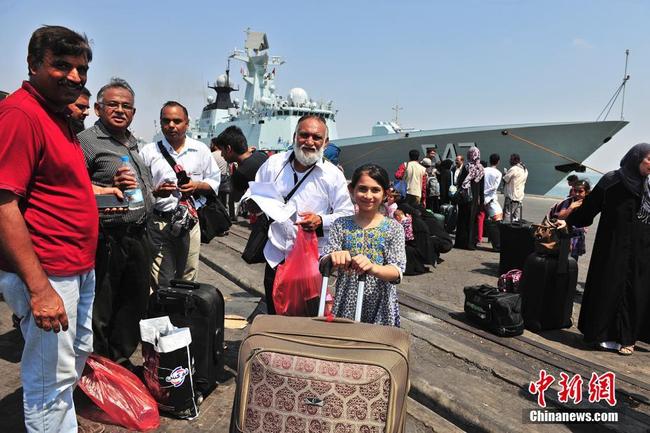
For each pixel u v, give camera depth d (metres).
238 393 1.86
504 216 9.72
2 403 2.98
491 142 18.39
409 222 6.79
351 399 1.75
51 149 2.07
